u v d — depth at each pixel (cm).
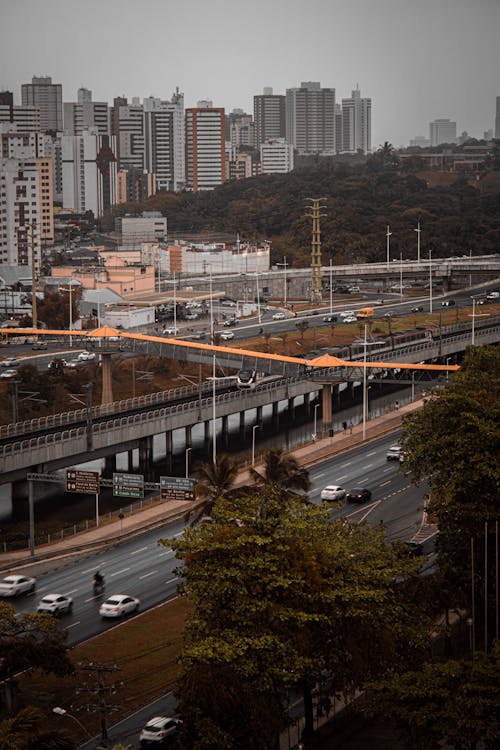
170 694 12862
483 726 9588
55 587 16562
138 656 13862
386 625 11619
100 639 14400
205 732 10469
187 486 16550
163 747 11600
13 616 12631
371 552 12575
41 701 12800
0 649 12250
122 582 16662
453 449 14000
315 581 11344
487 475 13550
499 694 9819
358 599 11250
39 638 13625
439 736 10006
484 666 10162
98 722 12294
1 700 12400
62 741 10594
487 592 13375
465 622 13962
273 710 10912
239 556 11375
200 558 11769
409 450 14900
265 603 10975
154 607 15488
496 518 13375
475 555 13738
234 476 18025
